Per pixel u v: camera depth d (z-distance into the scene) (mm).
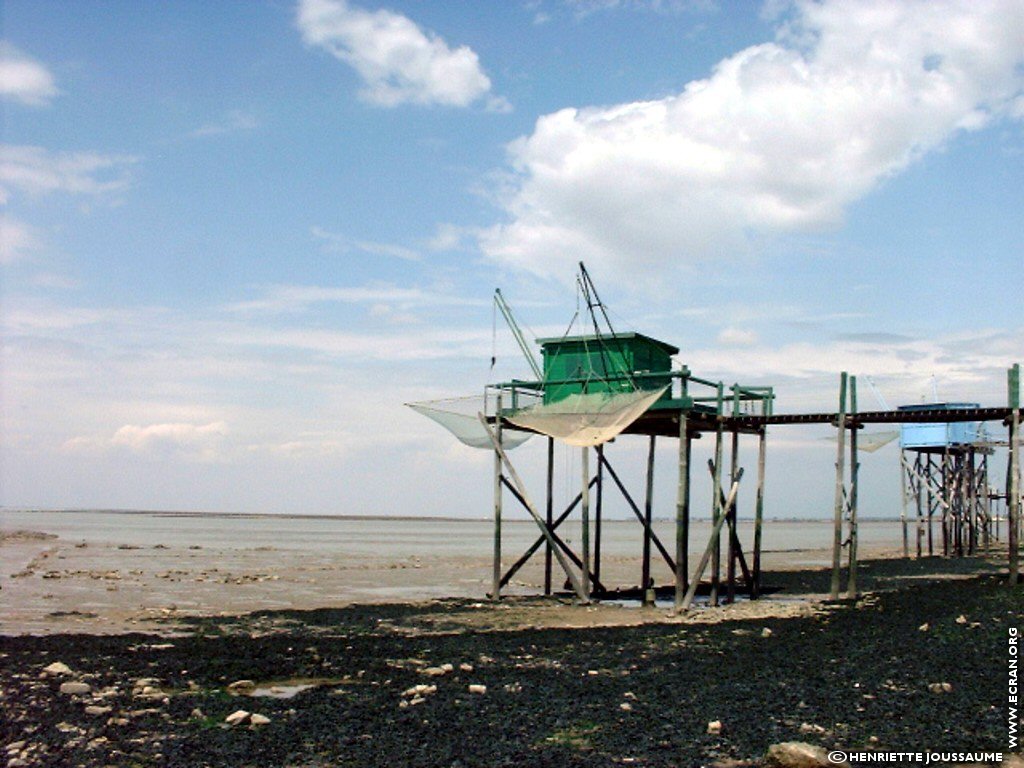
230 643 25359
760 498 36812
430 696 18344
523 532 183500
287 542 106375
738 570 58062
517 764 13938
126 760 14023
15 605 35875
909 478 68375
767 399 35188
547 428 34312
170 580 47906
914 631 25125
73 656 22562
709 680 19734
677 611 32500
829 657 22016
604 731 15688
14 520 190250
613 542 124188
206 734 15461
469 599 37875
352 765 13938
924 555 73875
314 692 18797
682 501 32938
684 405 32156
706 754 14336
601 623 30375
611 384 33781
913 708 16656
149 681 19703
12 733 15125
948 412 30953
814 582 47750
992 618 25859
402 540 123938
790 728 15648
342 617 32281
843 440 32875
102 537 103875
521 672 20953
